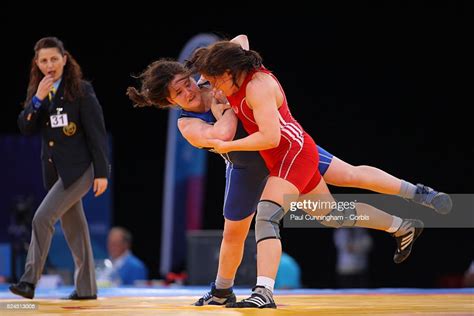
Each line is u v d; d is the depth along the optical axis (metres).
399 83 31.78
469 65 31.44
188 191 24.27
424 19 31.38
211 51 7.92
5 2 29.69
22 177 21.44
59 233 19.77
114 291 13.69
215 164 33.09
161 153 31.66
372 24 31.59
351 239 26.39
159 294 12.77
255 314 7.19
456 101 31.67
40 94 10.64
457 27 31.31
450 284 26.78
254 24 31.84
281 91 8.24
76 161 10.87
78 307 9.17
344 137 32.00
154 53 31.30
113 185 31.44
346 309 8.25
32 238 10.76
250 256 16.27
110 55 31.03
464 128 31.67
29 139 21.55
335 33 31.80
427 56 31.59
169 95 8.42
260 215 8.00
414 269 31.55
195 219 24.25
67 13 30.47
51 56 10.72
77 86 10.89
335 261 31.56
